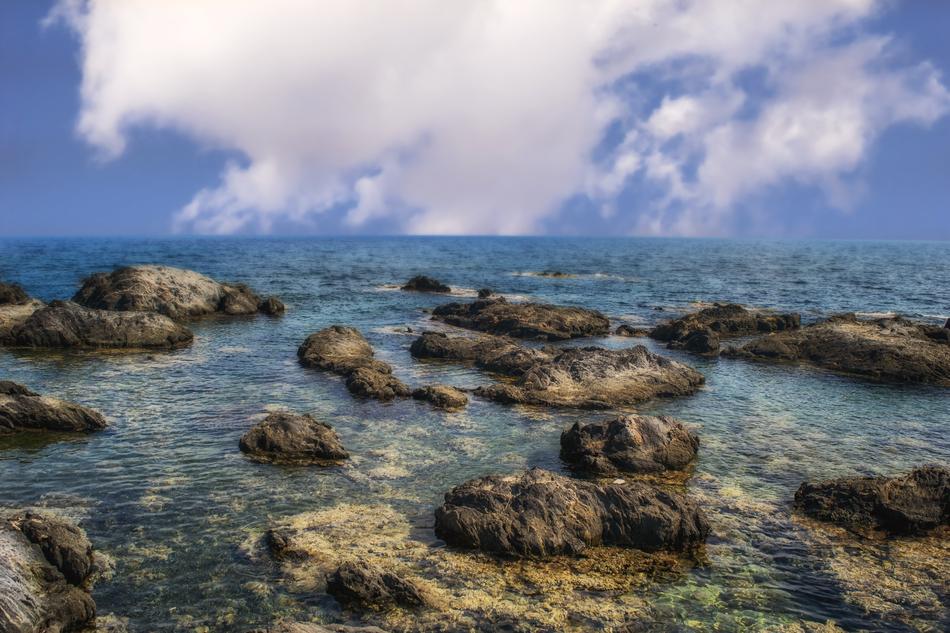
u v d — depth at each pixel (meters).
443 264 120.81
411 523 14.79
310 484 16.81
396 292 64.62
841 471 18.73
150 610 11.39
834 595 12.35
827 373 31.62
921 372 30.06
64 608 10.83
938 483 15.59
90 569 12.50
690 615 11.59
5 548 11.52
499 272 99.31
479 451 19.55
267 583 12.25
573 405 24.33
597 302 59.66
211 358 31.92
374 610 11.47
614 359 27.75
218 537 13.95
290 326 42.75
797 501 16.23
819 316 52.16
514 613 11.46
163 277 46.53
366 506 15.62
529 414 23.34
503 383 28.03
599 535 14.09
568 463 18.81
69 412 20.53
